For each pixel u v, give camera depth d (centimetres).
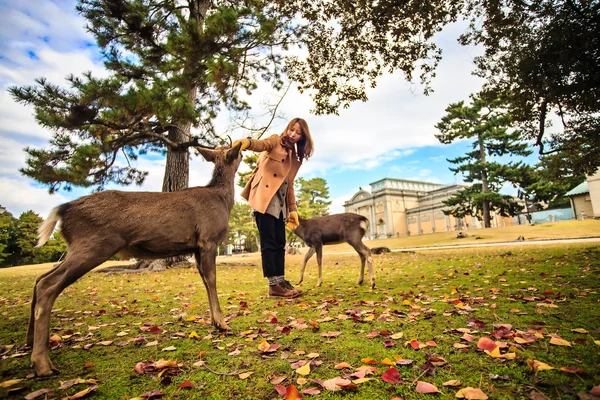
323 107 866
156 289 596
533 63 651
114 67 955
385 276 661
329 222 557
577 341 195
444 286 449
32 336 231
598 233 2112
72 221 221
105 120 831
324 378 167
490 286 422
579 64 614
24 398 154
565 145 851
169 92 882
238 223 5516
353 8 701
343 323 277
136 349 231
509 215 4169
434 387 147
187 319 324
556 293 335
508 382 152
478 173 4006
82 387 167
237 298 452
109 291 584
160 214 251
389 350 203
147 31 1012
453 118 4078
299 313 331
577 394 135
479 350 193
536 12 632
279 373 178
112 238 227
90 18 1002
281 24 953
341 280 638
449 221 6222
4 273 1315
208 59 906
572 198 3828
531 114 783
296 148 447
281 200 431
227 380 171
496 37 681
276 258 420
